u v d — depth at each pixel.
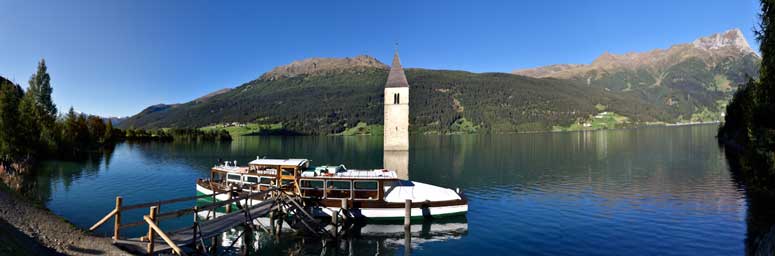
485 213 42.06
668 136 193.50
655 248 30.61
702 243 31.47
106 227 36.19
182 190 57.56
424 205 39.28
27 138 77.69
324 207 39.44
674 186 56.72
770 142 30.25
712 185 56.56
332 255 30.41
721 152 103.44
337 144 196.88
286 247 32.09
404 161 95.94
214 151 138.88
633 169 76.56
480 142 186.50
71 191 55.19
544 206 45.09
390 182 44.75
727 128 131.25
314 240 33.75
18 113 76.81
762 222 36.59
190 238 26.53
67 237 25.11
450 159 101.69
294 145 187.12
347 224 37.94
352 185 39.75
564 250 30.61
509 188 57.41
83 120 137.38
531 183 61.88
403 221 38.94
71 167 81.50
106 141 157.12
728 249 30.02
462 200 40.25
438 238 34.06
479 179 66.62
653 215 40.16
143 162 96.31
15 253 19.34
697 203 45.19
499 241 33.00
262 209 34.66
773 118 28.06
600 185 59.03
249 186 43.25
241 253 30.47
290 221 36.91
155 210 23.86
